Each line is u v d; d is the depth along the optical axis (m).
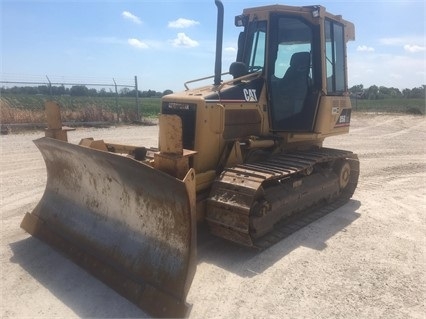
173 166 3.55
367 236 5.40
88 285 3.91
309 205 5.89
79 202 4.69
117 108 19.91
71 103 20.08
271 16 5.69
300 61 6.09
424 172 9.53
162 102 5.28
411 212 6.50
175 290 3.44
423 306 3.70
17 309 3.52
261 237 5.03
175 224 3.60
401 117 27.89
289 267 4.42
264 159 5.79
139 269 3.76
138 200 3.91
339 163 6.87
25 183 7.60
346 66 6.94
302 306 3.67
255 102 5.57
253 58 6.07
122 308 3.55
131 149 5.10
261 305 3.67
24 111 16.67
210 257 4.63
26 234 5.09
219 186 4.66
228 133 5.23
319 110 6.07
